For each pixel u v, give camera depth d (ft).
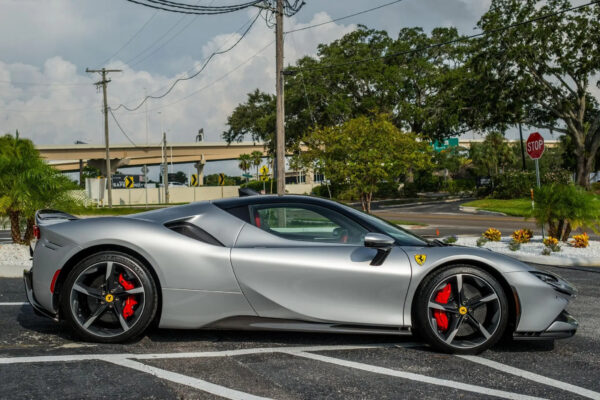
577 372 10.85
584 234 34.24
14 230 31.60
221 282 12.07
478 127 127.34
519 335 12.01
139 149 264.72
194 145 279.49
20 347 11.75
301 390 9.52
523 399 9.30
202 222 12.71
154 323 12.62
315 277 12.03
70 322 11.94
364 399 9.15
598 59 104.99
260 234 12.67
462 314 11.89
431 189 187.11
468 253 12.19
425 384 9.96
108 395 9.04
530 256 30.68
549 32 106.22
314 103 143.13
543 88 114.42
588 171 119.44
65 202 30.68
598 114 117.39
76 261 12.29
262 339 12.84
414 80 150.00
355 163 57.31
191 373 10.27
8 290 19.57
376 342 12.81
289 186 220.23
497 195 122.01
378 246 11.55
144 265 12.16
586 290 20.97
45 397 8.91
